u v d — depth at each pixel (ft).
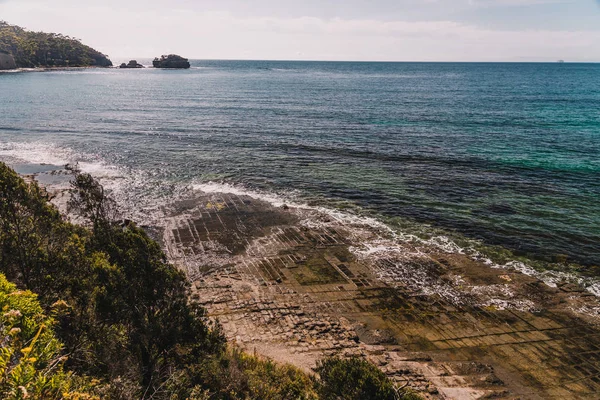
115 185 120.16
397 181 126.62
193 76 567.18
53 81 423.23
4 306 25.43
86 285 38.93
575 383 51.47
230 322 60.64
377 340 58.54
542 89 397.60
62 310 36.78
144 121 214.90
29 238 41.57
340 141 175.73
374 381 38.27
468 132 191.42
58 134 181.47
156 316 39.73
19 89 337.93
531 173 132.46
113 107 257.75
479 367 53.52
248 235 90.79
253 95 333.42
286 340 57.06
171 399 31.04
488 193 116.16
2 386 19.42
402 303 67.41
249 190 119.34
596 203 108.27
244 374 40.65
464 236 90.99
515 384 50.90
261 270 76.64
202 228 93.81
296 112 247.29
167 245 85.40
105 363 34.17
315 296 68.85
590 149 160.66
